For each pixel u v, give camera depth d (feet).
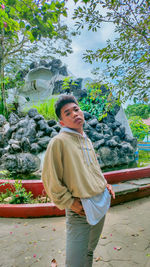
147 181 15.69
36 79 40.40
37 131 22.88
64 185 4.77
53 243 8.49
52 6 7.53
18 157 20.63
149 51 8.61
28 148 21.22
